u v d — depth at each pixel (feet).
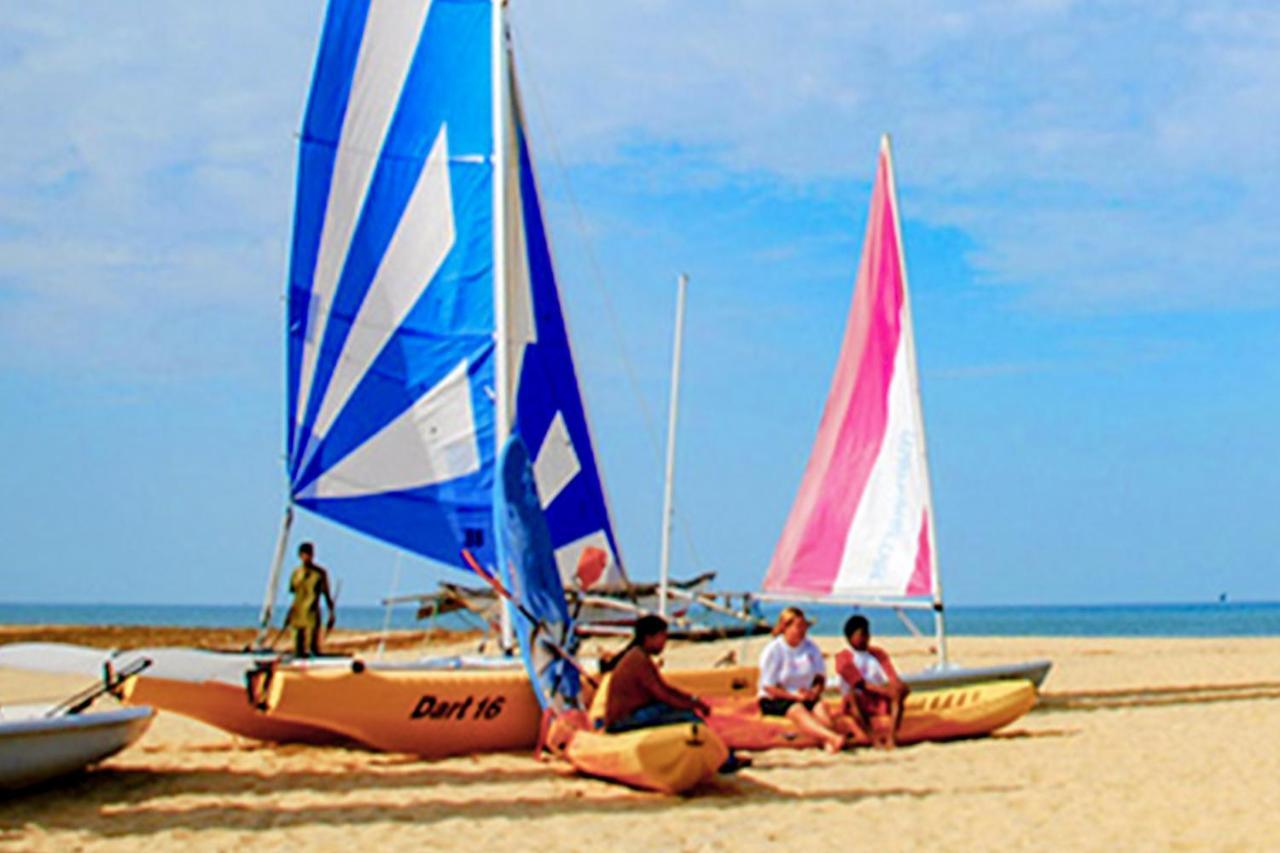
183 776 31.50
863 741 37.37
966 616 433.07
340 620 359.25
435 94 42.96
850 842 24.53
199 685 34.30
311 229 41.75
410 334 42.39
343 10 41.86
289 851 23.68
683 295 56.29
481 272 42.75
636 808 27.81
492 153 43.01
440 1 43.04
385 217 42.42
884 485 48.03
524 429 45.37
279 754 35.29
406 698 33.76
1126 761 34.47
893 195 48.93
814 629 221.87
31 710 30.55
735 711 36.86
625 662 30.66
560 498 45.83
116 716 29.01
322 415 41.65
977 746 37.47
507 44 44.14
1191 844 24.27
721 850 23.85
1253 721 43.57
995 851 23.76
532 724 35.83
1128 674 68.64
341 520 41.65
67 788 29.60
